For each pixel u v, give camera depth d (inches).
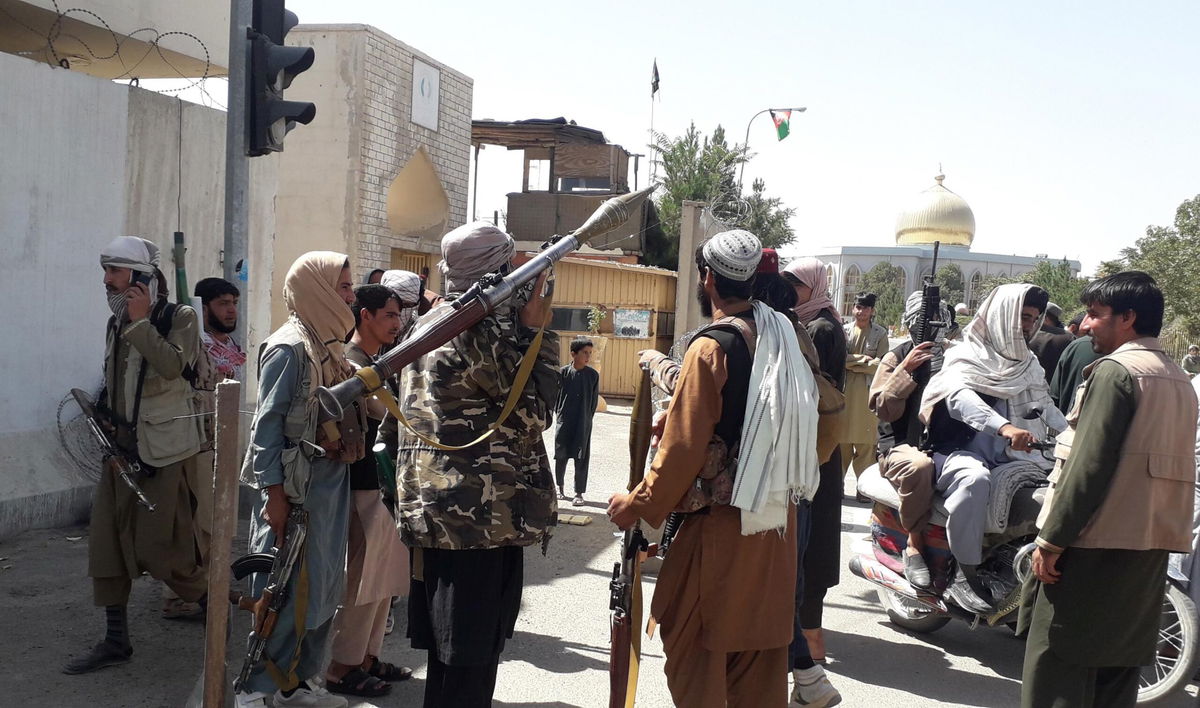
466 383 123.6
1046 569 128.5
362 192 581.9
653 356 132.2
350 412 142.2
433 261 684.7
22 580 205.3
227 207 203.5
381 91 593.3
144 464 165.0
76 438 249.6
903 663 193.5
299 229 586.9
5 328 243.6
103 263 168.7
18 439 245.4
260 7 205.2
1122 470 125.5
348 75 575.5
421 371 127.1
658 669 182.1
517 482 126.4
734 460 116.6
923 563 195.6
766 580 117.9
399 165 621.0
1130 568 126.1
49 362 256.5
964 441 193.9
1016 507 182.7
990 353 190.5
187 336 169.0
